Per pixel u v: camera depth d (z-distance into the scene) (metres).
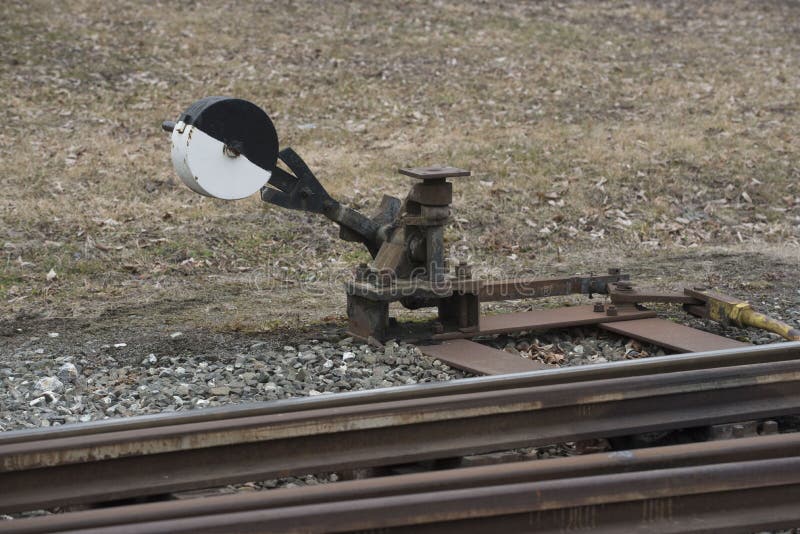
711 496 4.08
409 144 13.75
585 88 16.50
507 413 4.91
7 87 14.90
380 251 6.97
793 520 4.07
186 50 17.19
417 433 4.80
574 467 4.19
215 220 10.77
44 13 17.86
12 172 12.00
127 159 12.73
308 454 4.64
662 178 12.52
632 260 10.10
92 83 15.52
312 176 6.71
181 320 7.87
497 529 3.88
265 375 6.15
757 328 7.33
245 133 6.22
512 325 7.01
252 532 3.61
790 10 22.14
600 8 21.47
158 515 3.79
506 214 11.32
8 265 9.35
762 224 11.48
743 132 14.44
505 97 15.95
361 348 6.65
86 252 9.75
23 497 4.24
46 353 6.93
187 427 4.50
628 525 3.98
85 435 4.58
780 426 5.50
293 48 17.67
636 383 5.11
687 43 19.41
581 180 12.38
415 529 3.80
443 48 18.11
